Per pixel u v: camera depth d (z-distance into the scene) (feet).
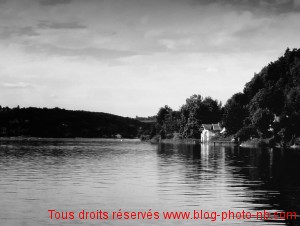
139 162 229.04
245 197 113.29
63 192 120.67
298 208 99.55
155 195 116.37
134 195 116.26
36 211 96.22
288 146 458.09
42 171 176.45
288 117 484.74
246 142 515.50
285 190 124.67
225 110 633.61
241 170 182.80
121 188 128.36
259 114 513.86
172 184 137.08
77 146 507.30
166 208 100.12
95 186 132.46
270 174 166.09
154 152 350.64
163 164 215.51
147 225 85.30
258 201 107.76
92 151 367.45
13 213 94.22
